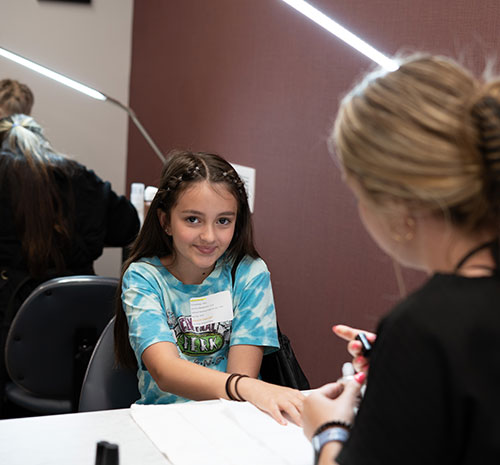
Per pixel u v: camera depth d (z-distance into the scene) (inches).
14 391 84.3
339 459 24.9
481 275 24.7
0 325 87.4
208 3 115.8
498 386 22.5
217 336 60.6
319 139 86.4
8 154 87.4
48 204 87.5
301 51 89.4
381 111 25.0
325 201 85.9
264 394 48.2
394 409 23.4
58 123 153.6
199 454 39.9
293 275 93.1
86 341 76.2
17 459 38.5
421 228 25.6
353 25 79.0
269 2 96.7
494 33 60.4
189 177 57.9
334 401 32.1
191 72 123.4
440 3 66.6
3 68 147.1
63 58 151.4
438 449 23.2
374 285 77.4
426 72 25.2
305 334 91.0
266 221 99.3
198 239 57.9
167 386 53.1
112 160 159.9
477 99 24.5
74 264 92.4
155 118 142.0
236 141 107.5
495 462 22.5
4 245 86.9
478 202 24.2
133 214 102.3
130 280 59.2
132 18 154.9
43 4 147.7
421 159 24.0
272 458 39.6
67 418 45.1
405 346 23.5
